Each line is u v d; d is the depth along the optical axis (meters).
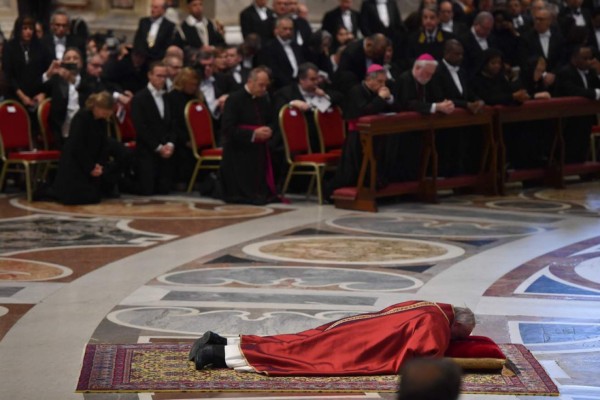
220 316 23.45
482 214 38.59
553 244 32.19
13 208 39.84
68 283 26.86
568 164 47.62
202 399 17.67
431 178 42.03
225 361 19.20
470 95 43.47
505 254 30.62
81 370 19.11
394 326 19.05
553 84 48.03
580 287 26.34
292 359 19.06
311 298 25.20
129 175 44.62
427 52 47.75
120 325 22.70
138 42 49.84
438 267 28.86
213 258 30.08
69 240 32.97
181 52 46.31
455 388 8.09
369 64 44.34
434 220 37.12
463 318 19.19
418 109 40.78
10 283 26.83
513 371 19.09
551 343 21.28
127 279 27.31
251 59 48.59
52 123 43.16
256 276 27.70
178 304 24.59
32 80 44.91
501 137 43.78
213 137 45.16
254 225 35.88
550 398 17.83
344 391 17.94
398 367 18.48
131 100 43.94
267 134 40.91
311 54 48.41
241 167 41.47
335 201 40.09
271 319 23.20
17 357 20.33
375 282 26.98
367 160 39.22
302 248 31.64
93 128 40.94
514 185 47.66
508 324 22.73
